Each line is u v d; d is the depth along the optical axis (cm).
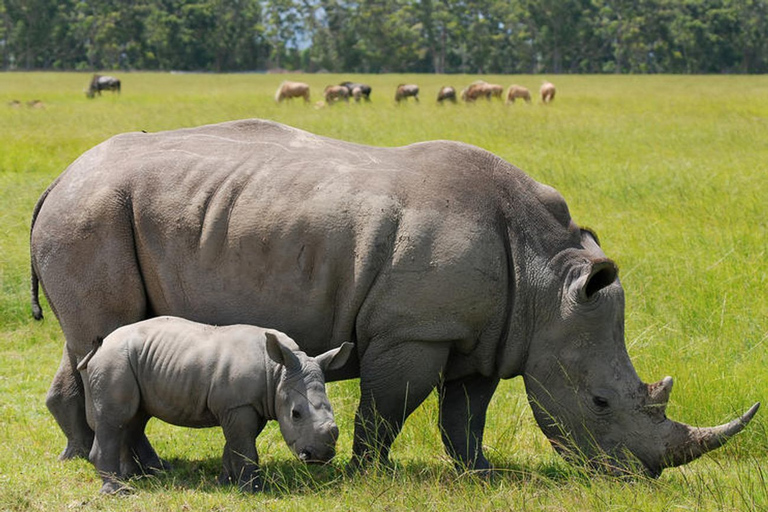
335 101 8569
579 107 7094
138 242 1360
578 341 1334
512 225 1365
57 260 1362
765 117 6012
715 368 1666
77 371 1417
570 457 1345
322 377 1237
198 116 5716
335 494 1252
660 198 3119
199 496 1246
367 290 1309
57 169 3659
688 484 1275
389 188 1334
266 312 1345
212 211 1346
